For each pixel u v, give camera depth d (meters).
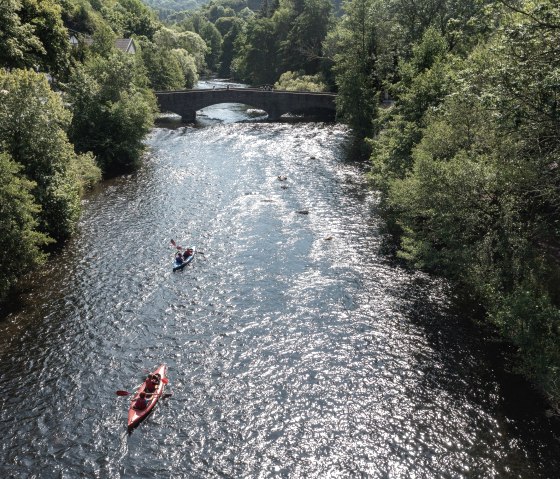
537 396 21.27
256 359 23.97
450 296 28.81
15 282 29.69
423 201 27.41
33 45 52.00
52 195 34.91
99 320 27.05
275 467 18.25
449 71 34.41
